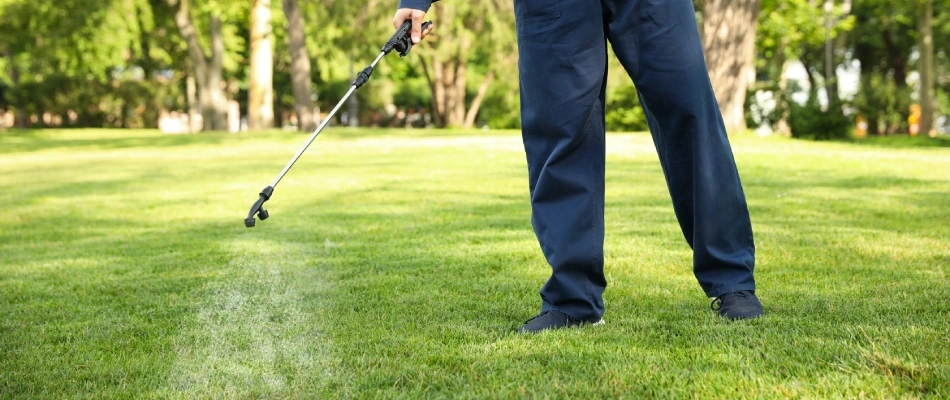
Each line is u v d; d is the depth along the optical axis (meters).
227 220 5.95
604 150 2.63
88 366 2.35
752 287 2.71
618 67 18.55
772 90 18.94
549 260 2.59
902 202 6.03
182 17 26.94
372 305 3.01
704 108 2.60
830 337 2.35
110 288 3.56
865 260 3.75
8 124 56.34
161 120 51.91
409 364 2.22
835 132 18.14
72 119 49.25
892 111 24.19
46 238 5.44
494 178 8.62
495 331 2.59
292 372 2.18
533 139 2.63
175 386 2.11
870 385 1.92
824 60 33.84
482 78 34.97
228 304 3.02
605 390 1.95
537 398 1.91
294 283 3.38
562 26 2.53
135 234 5.45
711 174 2.63
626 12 2.54
